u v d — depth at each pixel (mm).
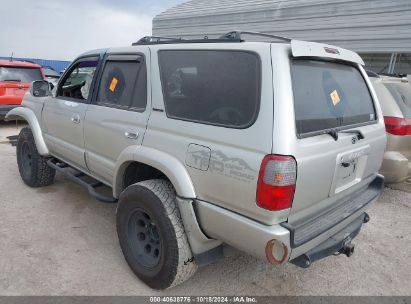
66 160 3973
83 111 3395
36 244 3266
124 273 2916
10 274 2801
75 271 2895
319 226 2307
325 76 2518
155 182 2662
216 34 15211
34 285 2695
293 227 2041
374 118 3020
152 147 2623
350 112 2691
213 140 2238
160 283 2613
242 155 2076
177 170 2408
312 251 2289
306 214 2268
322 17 12000
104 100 3215
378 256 3441
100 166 3291
